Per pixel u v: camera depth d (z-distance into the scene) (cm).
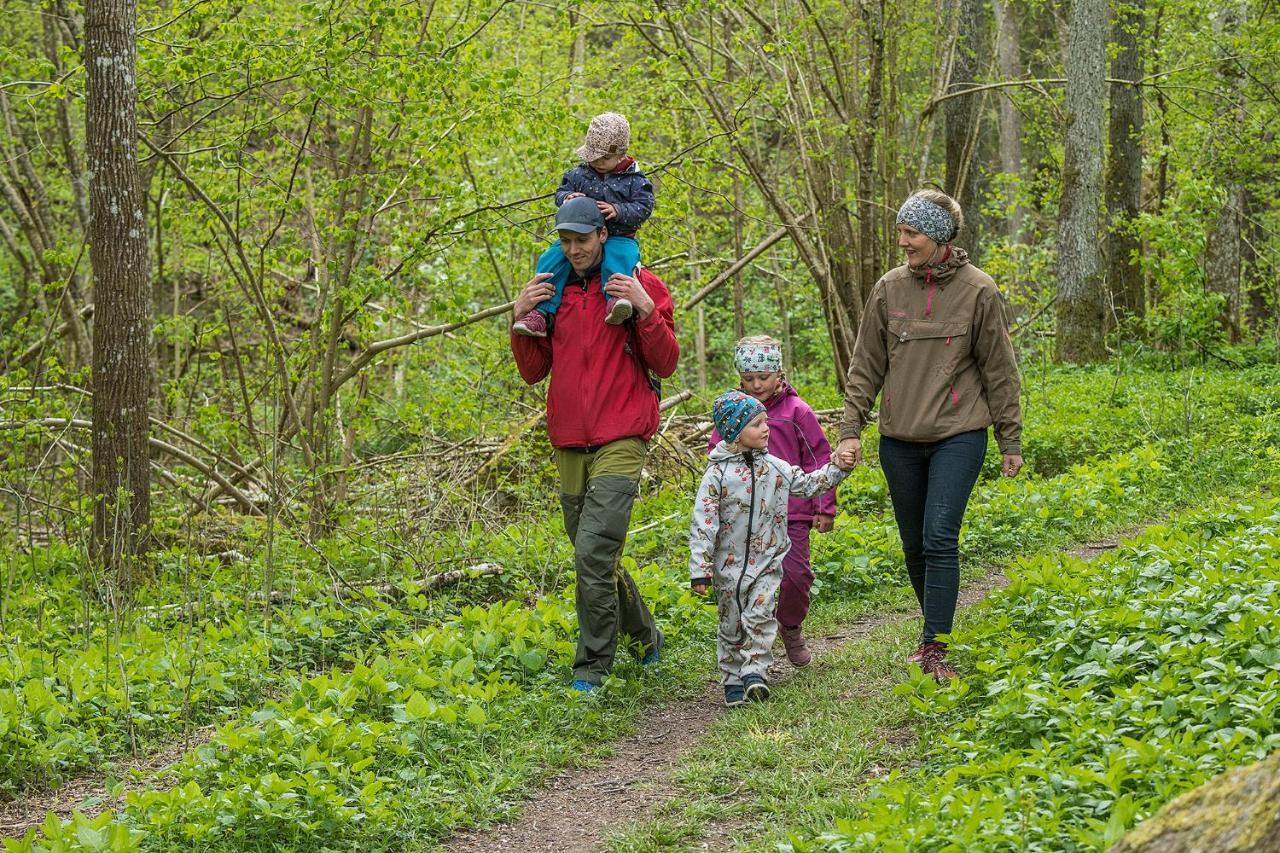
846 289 1376
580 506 616
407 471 1030
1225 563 564
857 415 570
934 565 547
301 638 724
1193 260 1538
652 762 517
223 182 1049
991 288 543
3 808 505
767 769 483
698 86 1195
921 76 1700
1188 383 1171
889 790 384
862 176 1334
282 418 1038
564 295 600
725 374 2067
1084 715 419
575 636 672
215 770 491
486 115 938
